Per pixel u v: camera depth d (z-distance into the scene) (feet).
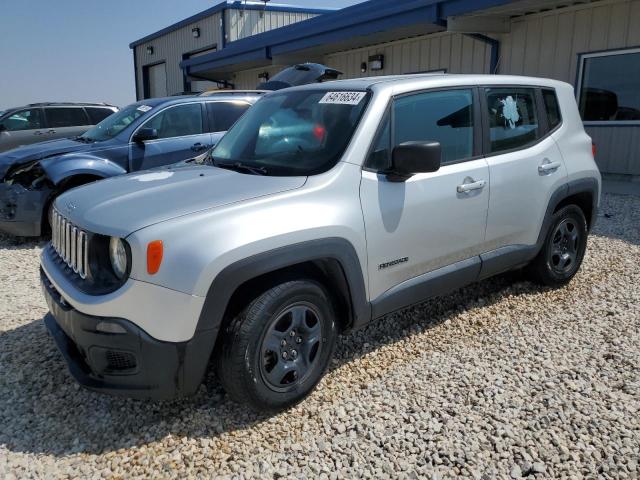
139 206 9.48
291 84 24.48
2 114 41.68
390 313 11.58
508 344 12.49
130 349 8.58
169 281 8.47
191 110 24.85
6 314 14.67
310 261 10.11
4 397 10.60
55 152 22.47
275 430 9.51
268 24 71.77
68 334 9.52
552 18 35.50
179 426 9.63
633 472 8.34
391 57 47.75
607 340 12.52
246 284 9.52
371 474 8.43
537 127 14.65
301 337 10.01
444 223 11.94
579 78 34.78
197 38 76.07
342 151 10.71
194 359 8.80
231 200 9.48
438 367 11.50
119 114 25.75
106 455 8.92
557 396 10.29
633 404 9.98
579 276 16.92
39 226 21.89
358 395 10.53
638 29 31.50
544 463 8.59
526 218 13.98
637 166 33.04
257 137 12.53
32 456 8.91
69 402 10.42
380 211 10.74
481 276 13.39
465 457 8.77
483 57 40.29
